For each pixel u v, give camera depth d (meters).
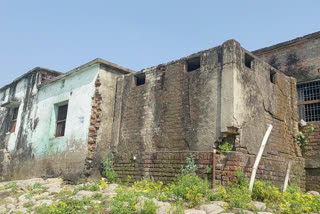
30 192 8.59
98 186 8.03
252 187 6.40
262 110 8.75
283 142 9.48
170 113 9.16
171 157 8.46
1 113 16.58
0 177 14.28
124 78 11.06
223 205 5.67
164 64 9.80
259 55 12.23
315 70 10.54
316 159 9.99
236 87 7.83
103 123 10.65
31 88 14.41
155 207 5.43
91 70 11.26
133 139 9.98
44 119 12.82
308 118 10.55
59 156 11.31
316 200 5.99
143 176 8.91
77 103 11.38
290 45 11.37
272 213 5.22
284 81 10.30
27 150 13.20
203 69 8.65
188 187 6.46
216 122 7.94
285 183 6.94
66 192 8.25
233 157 7.27
